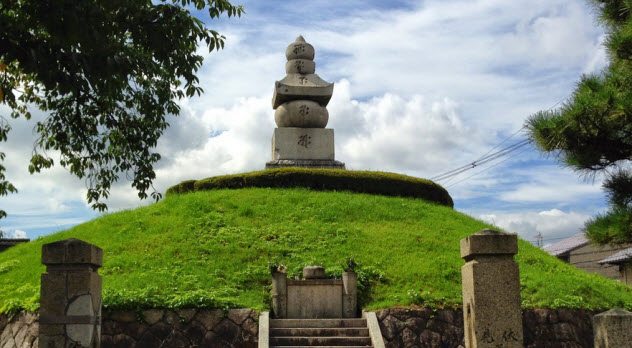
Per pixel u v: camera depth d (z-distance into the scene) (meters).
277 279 19.03
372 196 27.89
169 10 13.01
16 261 22.16
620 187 13.64
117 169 16.11
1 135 15.05
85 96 14.97
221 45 13.81
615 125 12.77
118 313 17.48
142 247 21.75
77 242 13.24
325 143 31.36
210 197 26.59
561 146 13.20
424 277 20.25
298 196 26.86
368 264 21.11
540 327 18.42
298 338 17.27
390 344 17.64
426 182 29.56
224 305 18.06
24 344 17.00
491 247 12.44
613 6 14.04
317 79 32.09
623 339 12.34
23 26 12.09
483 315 12.27
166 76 15.51
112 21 12.78
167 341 17.31
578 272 23.00
